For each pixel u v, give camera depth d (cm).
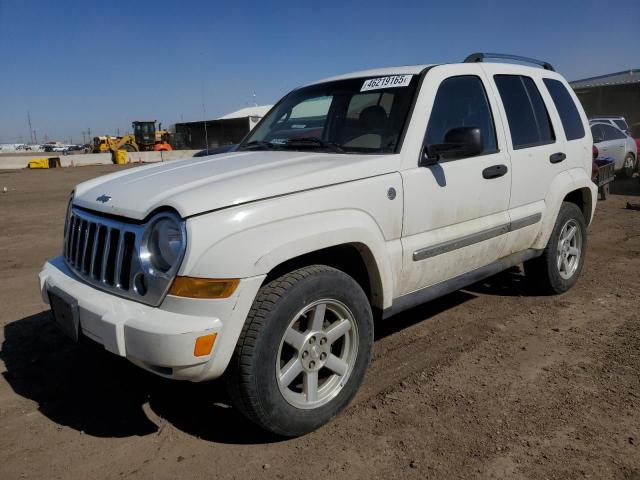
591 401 318
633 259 643
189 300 252
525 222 435
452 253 372
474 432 290
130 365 386
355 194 309
